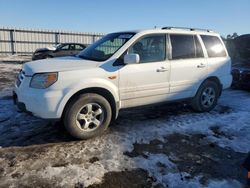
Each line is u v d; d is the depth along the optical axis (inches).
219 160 142.6
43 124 185.0
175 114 218.4
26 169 126.2
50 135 167.3
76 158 138.6
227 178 125.3
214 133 179.9
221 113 226.1
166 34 194.1
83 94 157.4
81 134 159.3
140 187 116.0
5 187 111.6
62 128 178.2
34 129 176.4
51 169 126.8
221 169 133.3
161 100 194.1
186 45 205.0
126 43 173.9
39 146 151.8
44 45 1105.4
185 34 206.1
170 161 139.3
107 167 130.6
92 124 163.9
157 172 128.0
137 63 175.9
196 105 219.6
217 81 228.5
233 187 118.2
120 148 151.9
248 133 181.3
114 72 165.6
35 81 148.9
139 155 144.5
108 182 118.3
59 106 149.4
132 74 172.7
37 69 151.6
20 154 141.3
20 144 153.9
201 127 189.9
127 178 122.1
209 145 161.0
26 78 153.5
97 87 160.6
